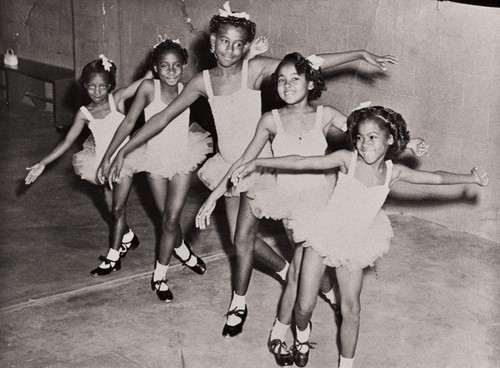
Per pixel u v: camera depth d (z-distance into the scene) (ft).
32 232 21.66
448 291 18.54
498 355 15.74
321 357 15.42
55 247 20.62
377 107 13.52
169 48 17.03
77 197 24.64
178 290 18.10
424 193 22.99
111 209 18.84
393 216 23.52
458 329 16.72
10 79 34.14
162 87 17.44
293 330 16.38
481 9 20.54
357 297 13.82
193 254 18.93
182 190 17.20
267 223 22.39
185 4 28.02
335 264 13.58
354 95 23.44
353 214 13.87
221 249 20.59
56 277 18.72
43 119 33.76
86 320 16.62
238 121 16.03
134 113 17.47
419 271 19.62
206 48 27.78
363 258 13.62
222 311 17.13
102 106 18.57
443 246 21.33
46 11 34.30
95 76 18.16
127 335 16.03
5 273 18.88
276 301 17.57
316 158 14.02
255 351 15.56
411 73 22.20
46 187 25.50
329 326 16.57
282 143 14.88
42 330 16.15
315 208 14.73
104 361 15.01
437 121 22.04
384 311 17.42
